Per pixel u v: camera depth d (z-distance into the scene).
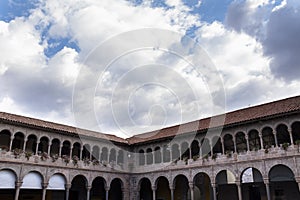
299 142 34.84
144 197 53.78
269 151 36.88
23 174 38.25
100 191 51.97
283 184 40.19
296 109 34.94
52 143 46.34
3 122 38.06
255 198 42.81
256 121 38.25
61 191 47.41
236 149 40.28
